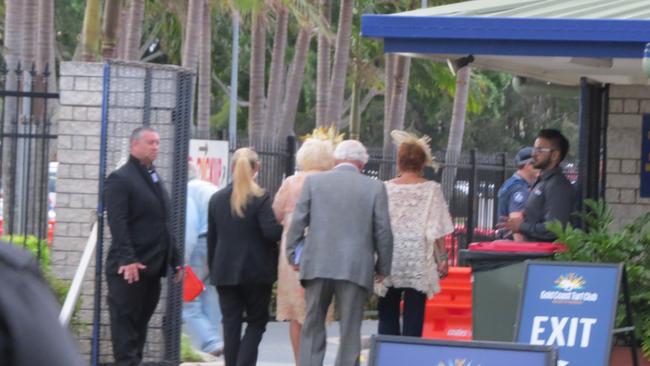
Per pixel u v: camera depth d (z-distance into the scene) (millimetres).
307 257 15547
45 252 18234
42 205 18359
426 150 16766
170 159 18156
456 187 32812
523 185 20156
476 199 33938
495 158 35500
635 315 15750
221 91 79688
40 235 18234
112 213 16172
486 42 15250
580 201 17812
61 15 73562
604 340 13414
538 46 15141
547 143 16766
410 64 62344
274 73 53438
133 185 16234
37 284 4168
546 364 11055
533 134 96000
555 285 13688
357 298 15547
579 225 17250
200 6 41844
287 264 16906
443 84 56750
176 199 18203
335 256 15422
